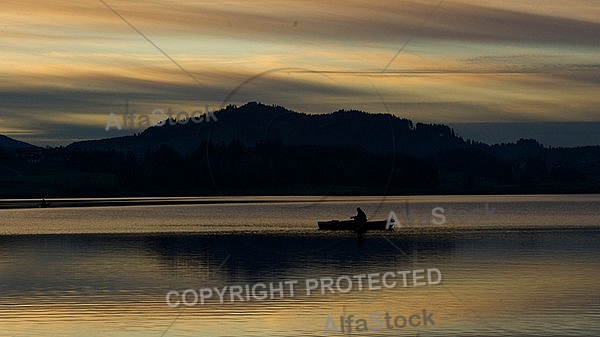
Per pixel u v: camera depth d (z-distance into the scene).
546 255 39.47
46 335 21.86
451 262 33.41
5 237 53.22
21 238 52.22
